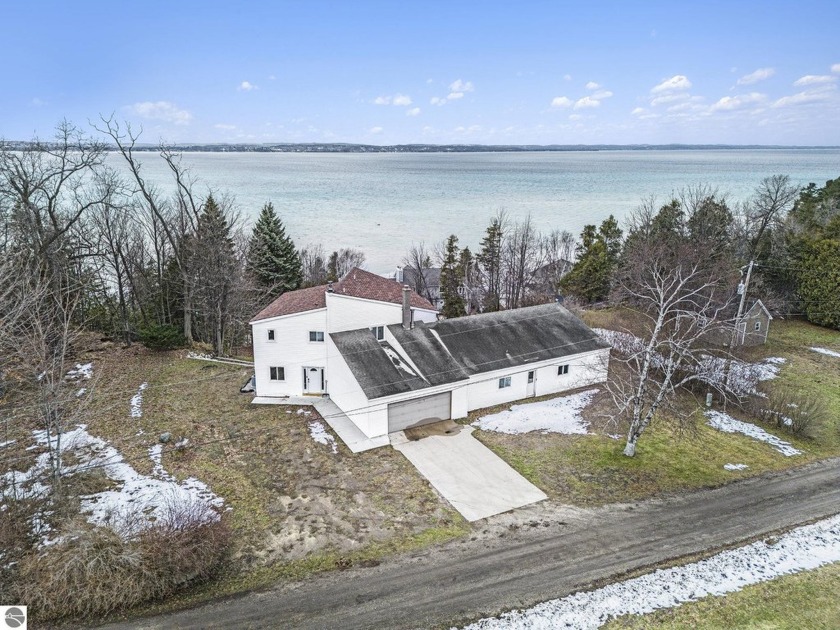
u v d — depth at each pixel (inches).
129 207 1989.4
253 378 1369.3
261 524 813.2
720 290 1758.1
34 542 731.4
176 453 992.2
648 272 1873.8
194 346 1668.3
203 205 2182.6
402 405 1127.0
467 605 663.1
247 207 5492.1
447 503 884.0
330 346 1226.0
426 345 1246.3
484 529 819.4
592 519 848.3
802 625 642.8
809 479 991.0
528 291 2536.9
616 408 1232.8
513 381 1277.1
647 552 770.2
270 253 2165.4
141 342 1606.8
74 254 1576.0
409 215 5270.7
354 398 1126.4
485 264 2581.2
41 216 1428.4
